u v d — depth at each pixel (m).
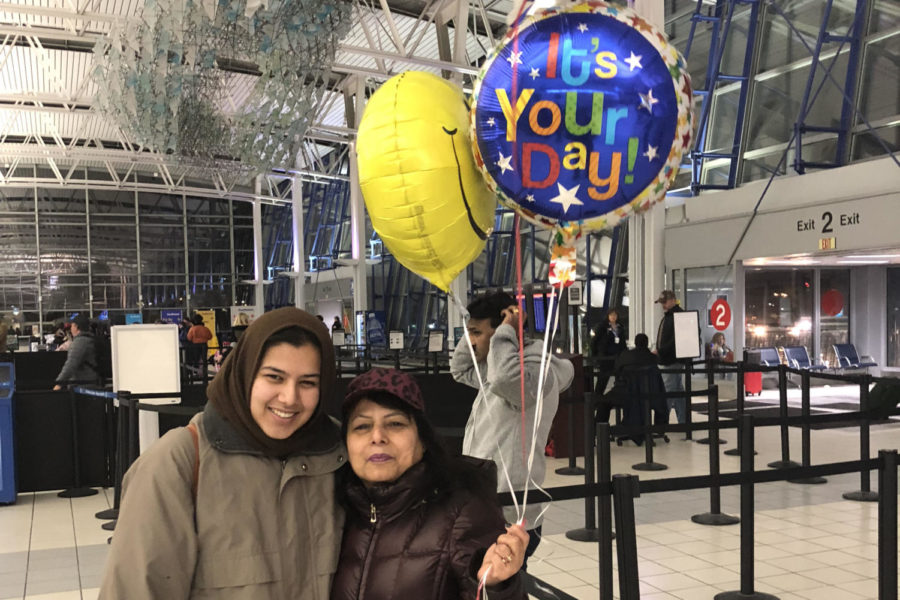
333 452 1.51
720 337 12.68
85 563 4.81
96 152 24.53
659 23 11.81
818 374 6.75
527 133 2.10
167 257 35.03
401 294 27.72
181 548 1.33
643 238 14.25
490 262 23.19
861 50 12.17
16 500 6.66
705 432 9.55
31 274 32.78
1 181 28.91
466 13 16.23
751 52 14.29
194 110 11.65
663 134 2.08
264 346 1.43
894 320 13.49
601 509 3.30
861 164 10.47
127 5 15.51
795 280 13.59
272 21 10.23
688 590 4.09
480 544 1.49
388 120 2.29
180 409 5.23
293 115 11.78
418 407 1.52
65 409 7.02
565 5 2.11
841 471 3.30
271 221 39.53
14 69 20.33
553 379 2.46
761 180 13.00
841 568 4.41
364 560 1.49
